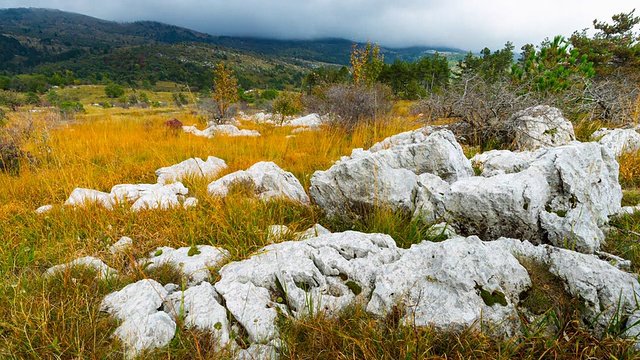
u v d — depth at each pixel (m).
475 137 7.81
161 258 3.65
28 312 2.67
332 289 2.96
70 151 8.82
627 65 18.80
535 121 7.08
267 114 25.84
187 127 16.72
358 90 14.14
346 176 4.34
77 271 3.32
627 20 22.33
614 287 2.44
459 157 4.84
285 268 3.04
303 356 2.39
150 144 10.68
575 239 3.33
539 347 2.30
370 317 2.65
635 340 2.13
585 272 2.55
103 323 2.60
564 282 2.62
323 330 2.51
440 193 3.97
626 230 3.56
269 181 5.52
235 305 2.75
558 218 3.47
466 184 3.82
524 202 3.49
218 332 2.51
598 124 8.59
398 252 3.19
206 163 7.61
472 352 2.24
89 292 3.01
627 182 5.27
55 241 4.10
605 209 3.90
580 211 3.46
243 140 11.80
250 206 4.66
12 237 4.21
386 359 2.27
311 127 15.86
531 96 8.32
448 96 8.44
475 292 2.53
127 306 2.75
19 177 7.01
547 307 2.50
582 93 9.07
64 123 14.50
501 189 3.54
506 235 3.67
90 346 2.42
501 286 2.59
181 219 4.61
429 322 2.45
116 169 7.66
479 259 2.66
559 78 9.73
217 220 4.25
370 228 4.02
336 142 10.72
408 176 4.22
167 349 2.40
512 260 2.70
